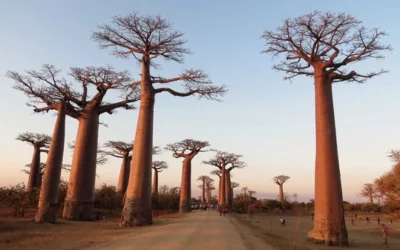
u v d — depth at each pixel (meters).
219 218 31.11
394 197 25.09
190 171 49.09
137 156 21.62
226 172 61.78
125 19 21.72
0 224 18.03
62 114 22.58
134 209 20.69
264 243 13.95
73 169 25.84
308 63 20.44
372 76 19.73
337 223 17.25
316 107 19.22
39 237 13.51
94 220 25.75
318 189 18.05
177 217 32.25
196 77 23.47
